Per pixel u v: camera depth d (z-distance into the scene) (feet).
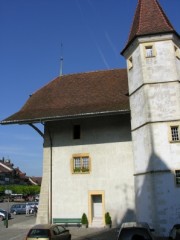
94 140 93.71
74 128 96.58
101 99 94.32
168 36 79.66
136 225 42.98
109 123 93.61
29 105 100.78
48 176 94.63
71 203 91.40
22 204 156.87
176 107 75.10
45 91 107.24
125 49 87.15
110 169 90.74
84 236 73.97
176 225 60.70
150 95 77.15
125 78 102.12
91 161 92.53
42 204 93.09
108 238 70.49
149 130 75.20
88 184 91.45
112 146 91.91
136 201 78.74
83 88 103.30
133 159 82.17
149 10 85.97
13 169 379.76
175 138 74.02
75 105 94.63
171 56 78.54
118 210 87.81
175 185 70.69
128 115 92.27
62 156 95.09
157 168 72.54
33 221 108.17
